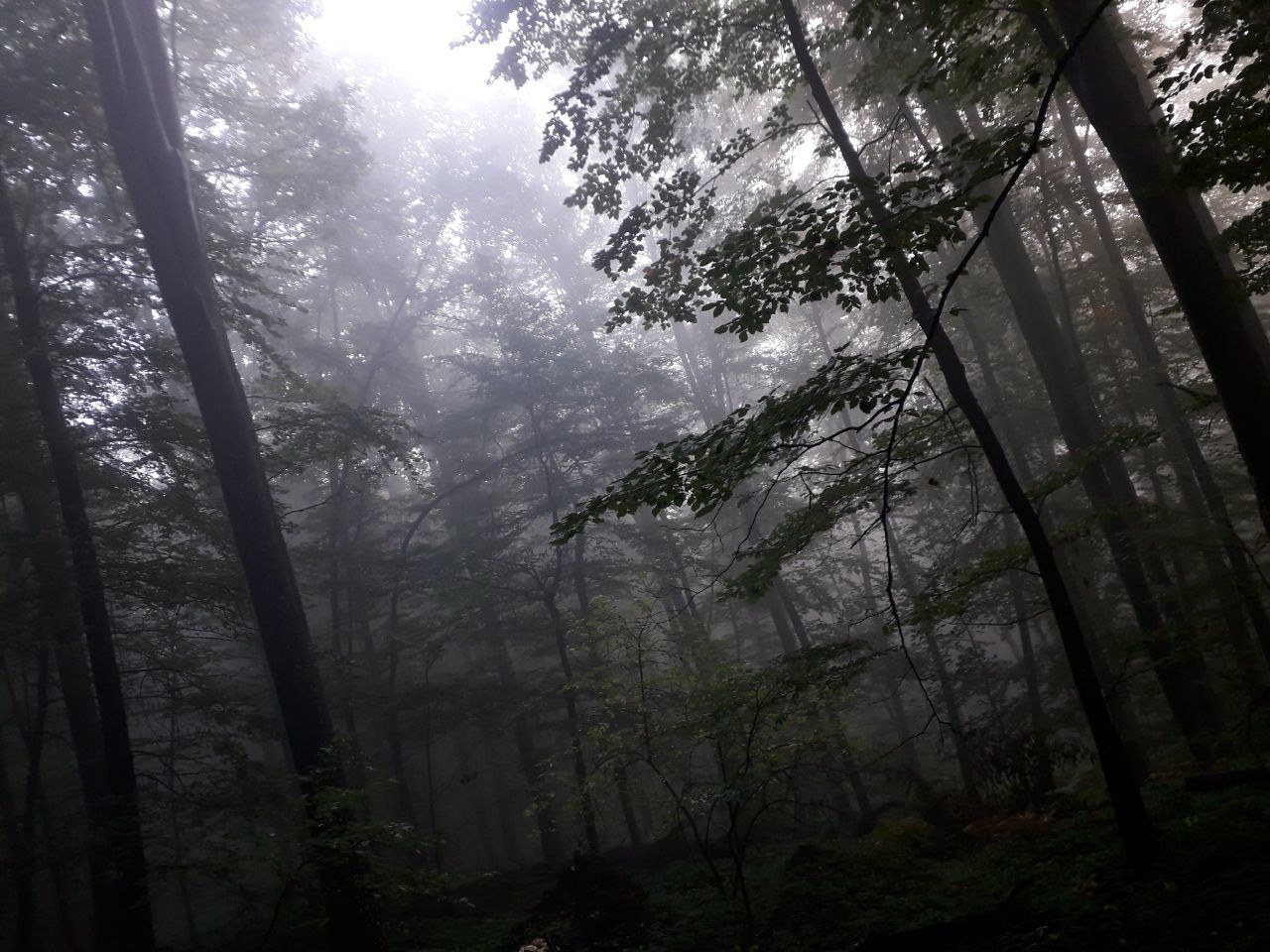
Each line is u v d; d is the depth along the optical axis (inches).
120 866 487.2
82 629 579.8
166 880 475.2
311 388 685.3
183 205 498.0
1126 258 612.4
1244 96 249.6
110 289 586.6
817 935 346.9
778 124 369.1
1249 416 302.8
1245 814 304.0
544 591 879.1
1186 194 293.9
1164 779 430.0
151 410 602.2
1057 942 236.8
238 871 453.7
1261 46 242.2
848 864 428.8
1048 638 957.2
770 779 355.9
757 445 257.4
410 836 402.3
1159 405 664.4
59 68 564.1
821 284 270.8
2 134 566.9
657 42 408.8
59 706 847.7
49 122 574.6
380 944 425.7
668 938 374.9
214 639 766.5
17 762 845.2
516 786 1170.6
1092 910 255.1
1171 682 504.1
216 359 488.1
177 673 649.0
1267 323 791.7
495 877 738.8
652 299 360.2
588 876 437.4
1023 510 295.9
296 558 815.7
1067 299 582.2
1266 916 211.5
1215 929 214.1
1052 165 645.3
